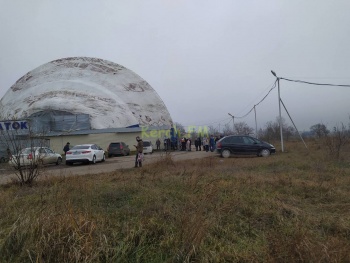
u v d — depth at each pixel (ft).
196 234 13.80
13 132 33.24
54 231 13.91
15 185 30.83
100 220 16.61
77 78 184.85
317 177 31.35
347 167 39.47
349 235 15.24
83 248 12.96
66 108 135.03
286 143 121.29
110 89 183.32
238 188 24.75
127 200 22.63
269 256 12.28
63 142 120.47
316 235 14.93
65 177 32.94
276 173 35.09
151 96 194.08
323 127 105.29
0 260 13.69
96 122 133.28
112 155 96.43
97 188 26.22
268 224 17.13
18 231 14.94
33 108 136.87
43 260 12.89
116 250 13.65
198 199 20.44
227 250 13.50
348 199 21.85
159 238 14.82
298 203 21.33
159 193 23.58
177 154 91.09
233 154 68.59
